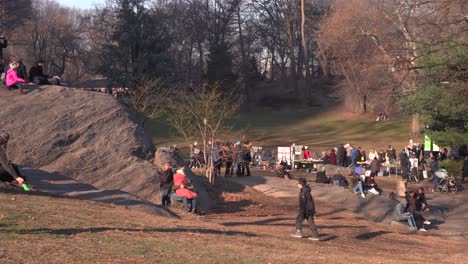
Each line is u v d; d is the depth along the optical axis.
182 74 89.94
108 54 70.69
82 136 22.45
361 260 12.52
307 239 16.17
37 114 22.55
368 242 17.61
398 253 15.74
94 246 9.72
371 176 27.50
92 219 12.55
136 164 21.91
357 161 41.62
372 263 12.09
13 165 13.59
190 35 96.31
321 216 22.39
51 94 23.78
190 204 19.50
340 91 77.81
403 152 36.97
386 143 61.25
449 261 14.74
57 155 21.45
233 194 25.17
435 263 13.54
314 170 39.97
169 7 94.69
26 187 13.79
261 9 97.12
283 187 27.89
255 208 22.88
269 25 98.75
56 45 85.44
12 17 71.69
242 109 87.12
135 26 70.25
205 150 28.91
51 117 22.56
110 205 15.27
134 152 22.98
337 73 77.19
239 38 97.75
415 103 36.53
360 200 24.73
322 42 65.12
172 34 87.50
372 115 75.69
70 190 16.59
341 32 45.66
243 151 32.06
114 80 69.06
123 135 23.19
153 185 20.94
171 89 63.12
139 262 8.92
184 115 36.84
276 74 111.50
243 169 31.75
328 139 65.06
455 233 21.62
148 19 71.38
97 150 22.19
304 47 89.44
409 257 14.88
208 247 11.24
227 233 14.16
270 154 42.88
